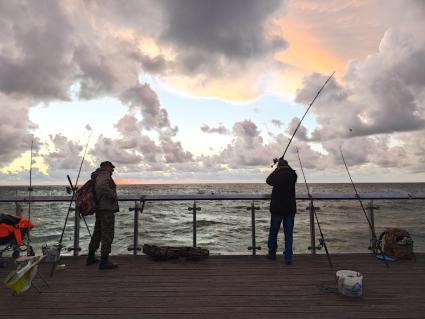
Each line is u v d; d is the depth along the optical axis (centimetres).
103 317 284
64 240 1598
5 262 462
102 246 441
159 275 415
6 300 328
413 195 519
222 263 477
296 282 383
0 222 455
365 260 490
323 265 463
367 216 528
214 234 1819
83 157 473
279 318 280
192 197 517
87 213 441
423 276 406
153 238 1686
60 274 421
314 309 300
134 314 291
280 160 487
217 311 297
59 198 508
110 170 466
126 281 390
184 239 1662
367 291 350
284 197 470
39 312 296
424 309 299
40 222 2264
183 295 341
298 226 2014
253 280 392
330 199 517
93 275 417
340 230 1827
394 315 285
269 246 498
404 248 488
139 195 522
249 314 290
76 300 327
